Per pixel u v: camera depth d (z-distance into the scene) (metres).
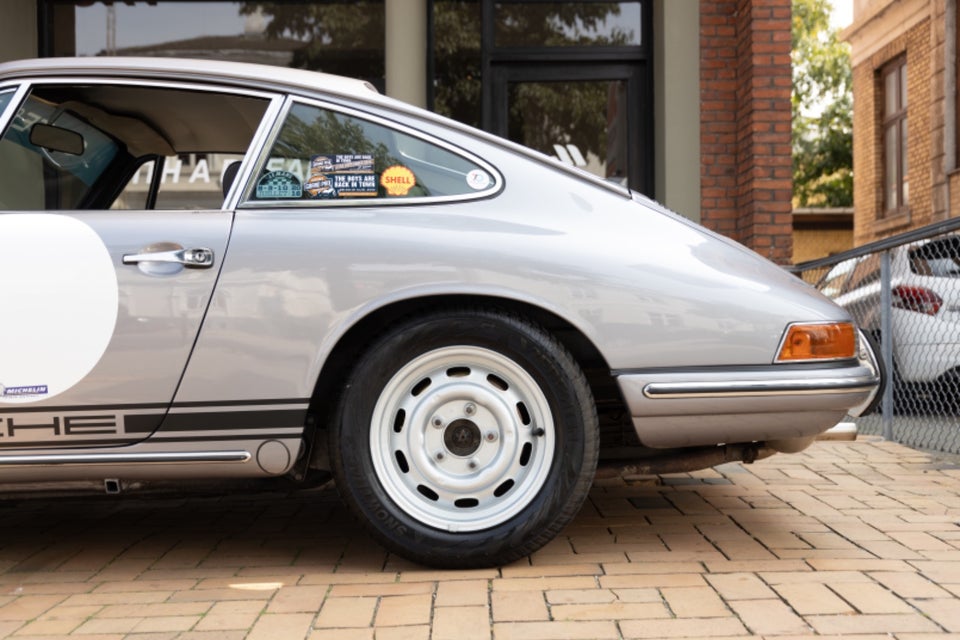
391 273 2.88
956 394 6.00
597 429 2.95
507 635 2.41
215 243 2.89
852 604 2.62
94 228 2.90
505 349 2.91
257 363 2.86
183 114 3.28
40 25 7.91
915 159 17.91
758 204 7.06
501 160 3.06
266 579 2.96
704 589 2.76
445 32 8.02
